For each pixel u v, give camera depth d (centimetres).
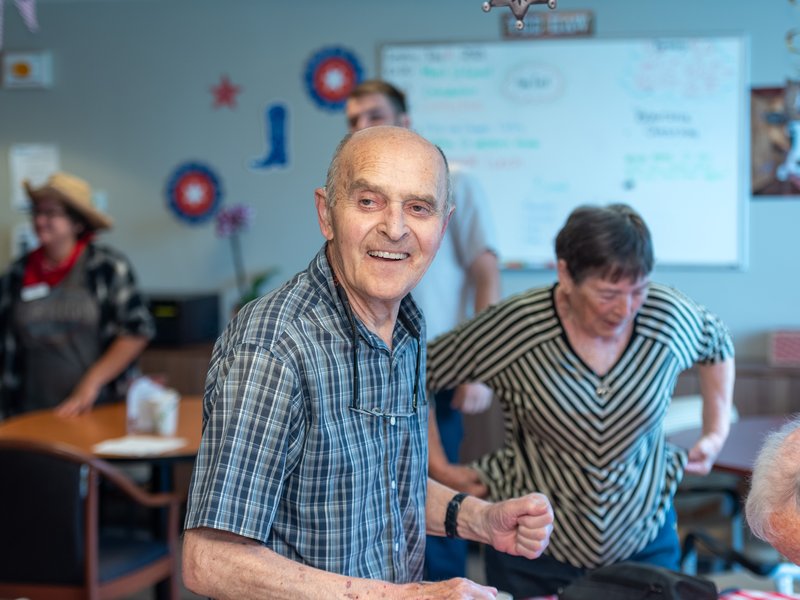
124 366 368
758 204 459
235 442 126
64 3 500
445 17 470
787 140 454
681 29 457
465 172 304
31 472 285
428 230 133
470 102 469
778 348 439
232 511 125
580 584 166
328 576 127
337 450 135
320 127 486
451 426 266
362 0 476
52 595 289
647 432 208
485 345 212
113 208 506
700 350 220
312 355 132
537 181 468
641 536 214
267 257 496
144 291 507
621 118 462
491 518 163
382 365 142
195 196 499
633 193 464
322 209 143
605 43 460
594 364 204
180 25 493
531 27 463
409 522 152
